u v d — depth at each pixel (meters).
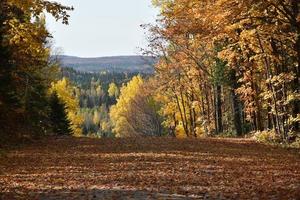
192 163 18.06
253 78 34.34
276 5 19.94
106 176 15.17
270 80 26.06
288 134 26.77
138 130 78.75
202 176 14.86
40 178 14.97
